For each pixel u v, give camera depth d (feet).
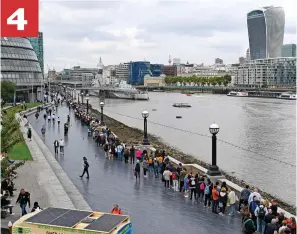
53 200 97.71
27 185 112.06
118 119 455.22
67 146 189.57
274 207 80.74
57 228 49.42
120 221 51.39
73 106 456.86
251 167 205.57
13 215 84.48
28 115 362.94
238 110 603.26
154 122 435.53
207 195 96.89
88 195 106.52
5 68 544.21
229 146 276.62
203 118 484.33
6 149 101.71
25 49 593.83
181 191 110.32
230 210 95.09
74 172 133.90
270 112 563.89
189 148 263.49
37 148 175.01
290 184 168.45
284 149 267.59
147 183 119.34
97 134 205.57
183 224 85.25
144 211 93.76
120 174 131.03
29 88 581.53
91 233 48.29
